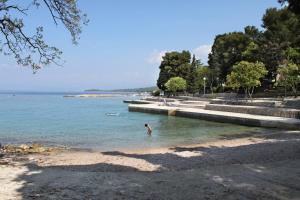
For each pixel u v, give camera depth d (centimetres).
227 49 8844
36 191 1048
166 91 11838
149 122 4444
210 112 4709
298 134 2691
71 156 1995
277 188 1073
